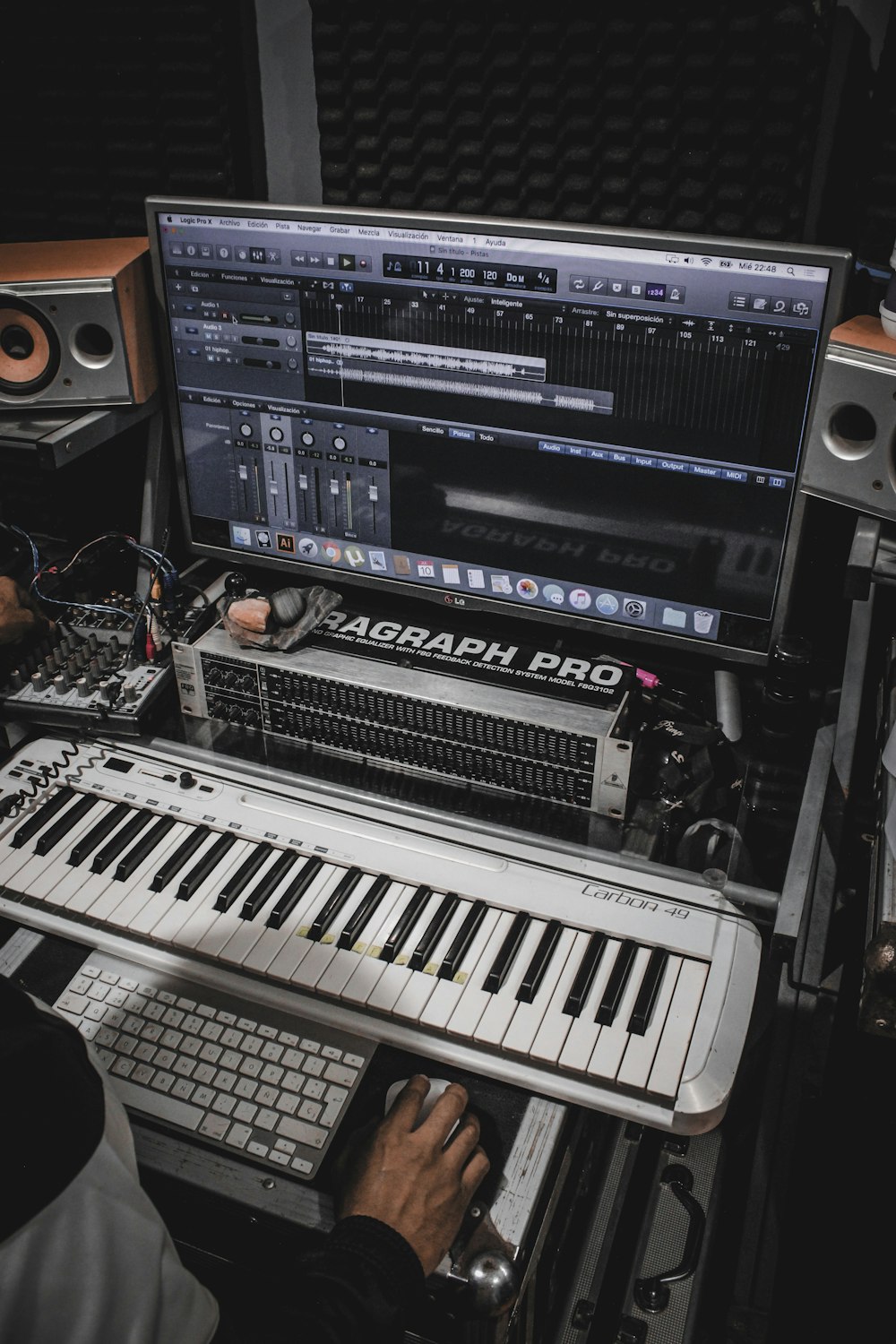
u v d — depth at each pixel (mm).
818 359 1420
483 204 1788
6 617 1752
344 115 1779
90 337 1743
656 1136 1616
